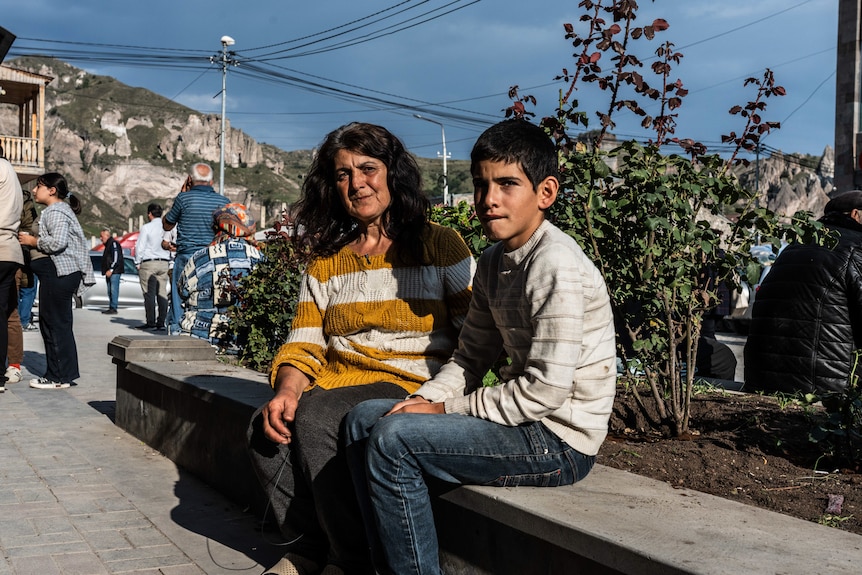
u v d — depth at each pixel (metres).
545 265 2.51
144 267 13.70
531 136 2.58
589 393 2.60
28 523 3.95
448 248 3.16
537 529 2.37
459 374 2.85
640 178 3.60
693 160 3.81
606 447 3.62
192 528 3.95
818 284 4.89
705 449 3.55
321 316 3.27
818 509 2.83
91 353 10.57
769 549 2.06
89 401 7.21
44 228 7.55
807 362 4.87
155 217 13.77
